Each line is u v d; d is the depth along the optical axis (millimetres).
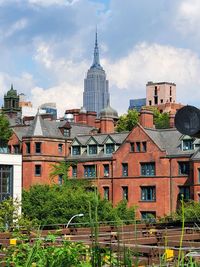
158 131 71250
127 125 104625
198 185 63812
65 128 78250
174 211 66250
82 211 53562
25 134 78375
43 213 55250
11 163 60688
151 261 10203
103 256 5559
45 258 5754
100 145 74438
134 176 69500
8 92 118062
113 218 52625
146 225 23641
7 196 59781
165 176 67062
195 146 66312
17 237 9789
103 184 72375
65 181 72500
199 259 5551
